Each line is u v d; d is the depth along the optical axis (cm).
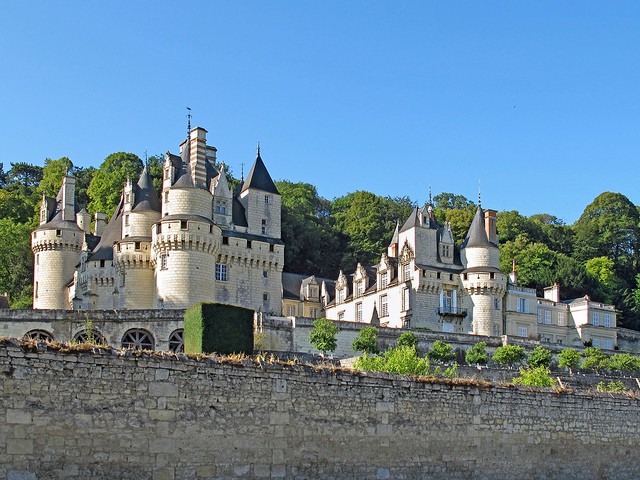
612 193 16100
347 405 2936
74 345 2484
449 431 3155
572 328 11031
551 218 18512
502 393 3331
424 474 3059
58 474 2375
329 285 11488
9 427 2328
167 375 2600
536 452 3362
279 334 7488
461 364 7712
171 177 8269
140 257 8375
